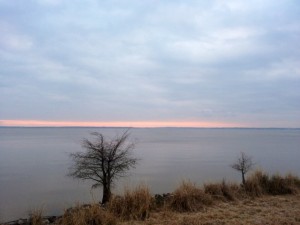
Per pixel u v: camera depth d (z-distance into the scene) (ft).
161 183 107.45
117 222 25.11
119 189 68.08
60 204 79.56
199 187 34.55
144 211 27.40
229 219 26.07
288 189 37.81
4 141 452.35
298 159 195.72
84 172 72.08
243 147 333.42
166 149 303.89
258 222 25.09
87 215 24.64
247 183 37.37
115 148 70.95
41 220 25.14
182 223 24.77
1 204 84.64
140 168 158.10
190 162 190.08
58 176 137.28
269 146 349.82
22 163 189.16
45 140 479.41
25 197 95.14
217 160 202.28
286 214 27.55
